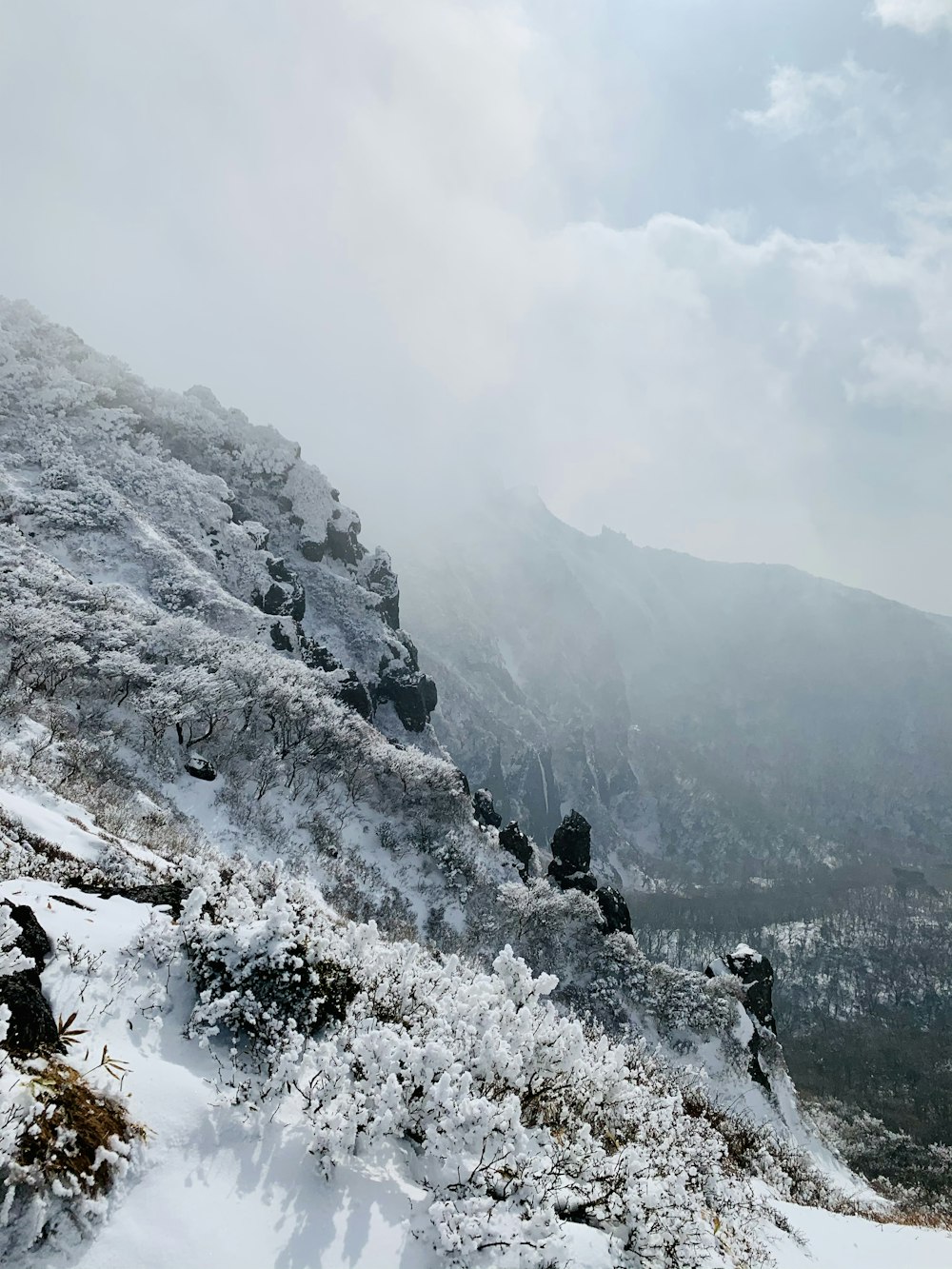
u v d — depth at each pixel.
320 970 7.73
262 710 53.72
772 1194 15.94
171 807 38.19
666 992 56.09
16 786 17.64
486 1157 6.01
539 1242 5.35
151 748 43.19
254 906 8.47
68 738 34.72
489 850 65.06
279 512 119.12
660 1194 6.55
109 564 73.38
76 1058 5.48
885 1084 119.31
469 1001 8.17
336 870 45.78
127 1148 4.89
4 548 59.56
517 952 53.03
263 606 90.44
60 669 41.59
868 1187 51.06
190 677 47.88
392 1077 5.96
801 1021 159.25
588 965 55.62
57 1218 4.36
